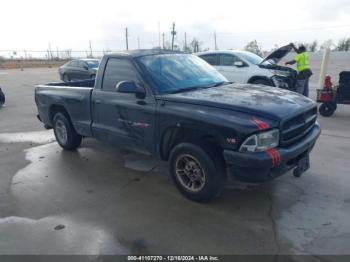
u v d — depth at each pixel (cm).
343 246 308
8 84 1973
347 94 825
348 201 390
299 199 398
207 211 377
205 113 364
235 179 360
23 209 396
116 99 468
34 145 656
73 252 312
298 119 378
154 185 452
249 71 1027
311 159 526
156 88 423
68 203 408
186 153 388
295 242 316
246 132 331
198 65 507
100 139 524
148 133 430
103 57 502
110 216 374
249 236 328
